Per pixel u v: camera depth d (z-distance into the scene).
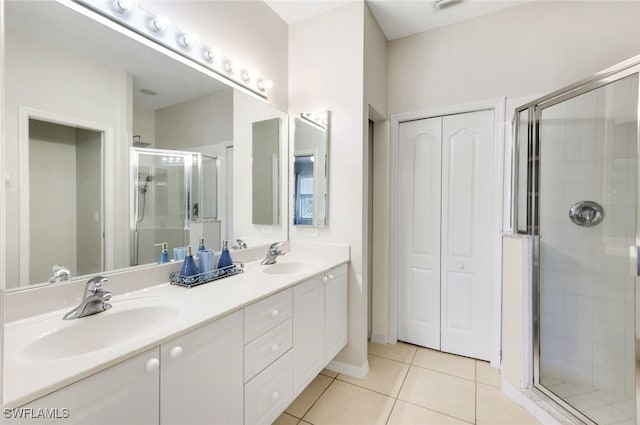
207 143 1.74
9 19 0.98
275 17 2.26
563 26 2.02
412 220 2.57
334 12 2.20
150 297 1.24
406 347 2.54
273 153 2.26
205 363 1.02
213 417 1.06
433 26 2.42
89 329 1.01
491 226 2.27
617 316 1.71
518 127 2.03
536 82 2.10
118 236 1.30
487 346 2.30
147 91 1.42
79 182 1.17
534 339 1.80
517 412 1.72
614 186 1.68
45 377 0.66
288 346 1.49
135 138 1.37
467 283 2.37
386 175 2.60
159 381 0.88
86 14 1.19
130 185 1.35
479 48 2.28
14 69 1.00
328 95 2.22
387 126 2.60
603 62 1.92
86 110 1.19
